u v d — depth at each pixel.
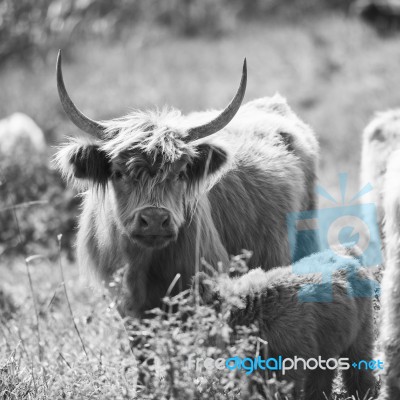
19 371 13.00
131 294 12.74
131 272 12.66
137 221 11.88
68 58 47.50
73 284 19.83
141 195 12.12
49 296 18.88
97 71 45.09
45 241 24.84
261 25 52.78
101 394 11.30
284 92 40.19
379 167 18.50
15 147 28.66
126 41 49.94
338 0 54.06
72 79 43.78
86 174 12.77
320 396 12.01
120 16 52.62
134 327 12.50
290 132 16.14
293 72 42.59
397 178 10.95
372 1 49.56
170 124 12.67
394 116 19.62
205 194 13.29
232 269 11.62
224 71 44.06
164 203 12.11
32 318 16.81
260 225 14.58
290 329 11.59
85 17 51.16
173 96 39.91
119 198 12.45
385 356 10.88
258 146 15.31
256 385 11.15
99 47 49.44
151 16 53.28
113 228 12.86
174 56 47.09
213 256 13.20
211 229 13.27
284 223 14.97
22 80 44.50
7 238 25.14
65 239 24.81
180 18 52.81
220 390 10.50
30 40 48.38
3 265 23.64
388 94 38.44
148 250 12.50
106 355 13.77
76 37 50.06
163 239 11.93
